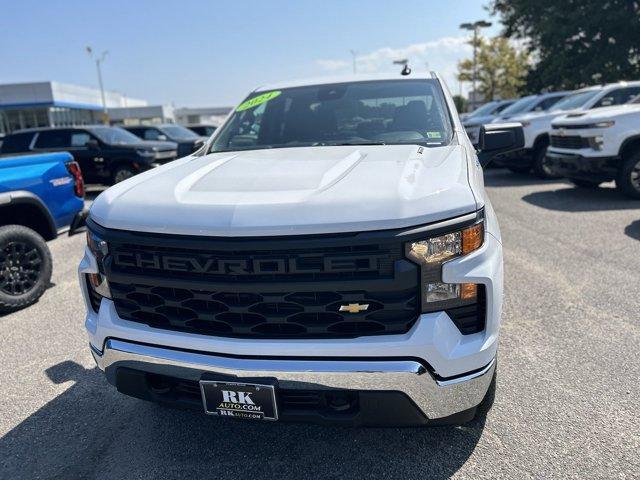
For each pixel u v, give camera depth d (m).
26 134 12.42
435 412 2.06
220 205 2.08
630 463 2.33
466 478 2.29
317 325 2.01
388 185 2.12
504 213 7.40
